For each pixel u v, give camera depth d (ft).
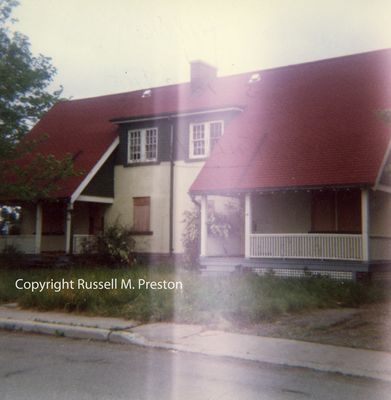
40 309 44.32
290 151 68.28
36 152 89.76
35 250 81.97
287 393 23.85
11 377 25.75
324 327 37.96
